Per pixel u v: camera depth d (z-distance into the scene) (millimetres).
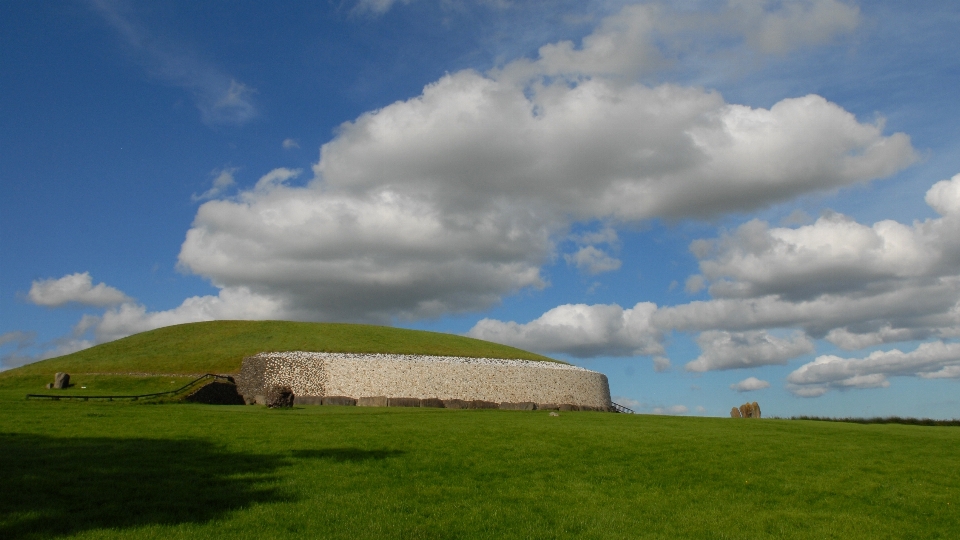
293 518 13719
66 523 12609
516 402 50844
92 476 16156
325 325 67938
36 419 26109
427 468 19391
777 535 14891
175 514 13539
